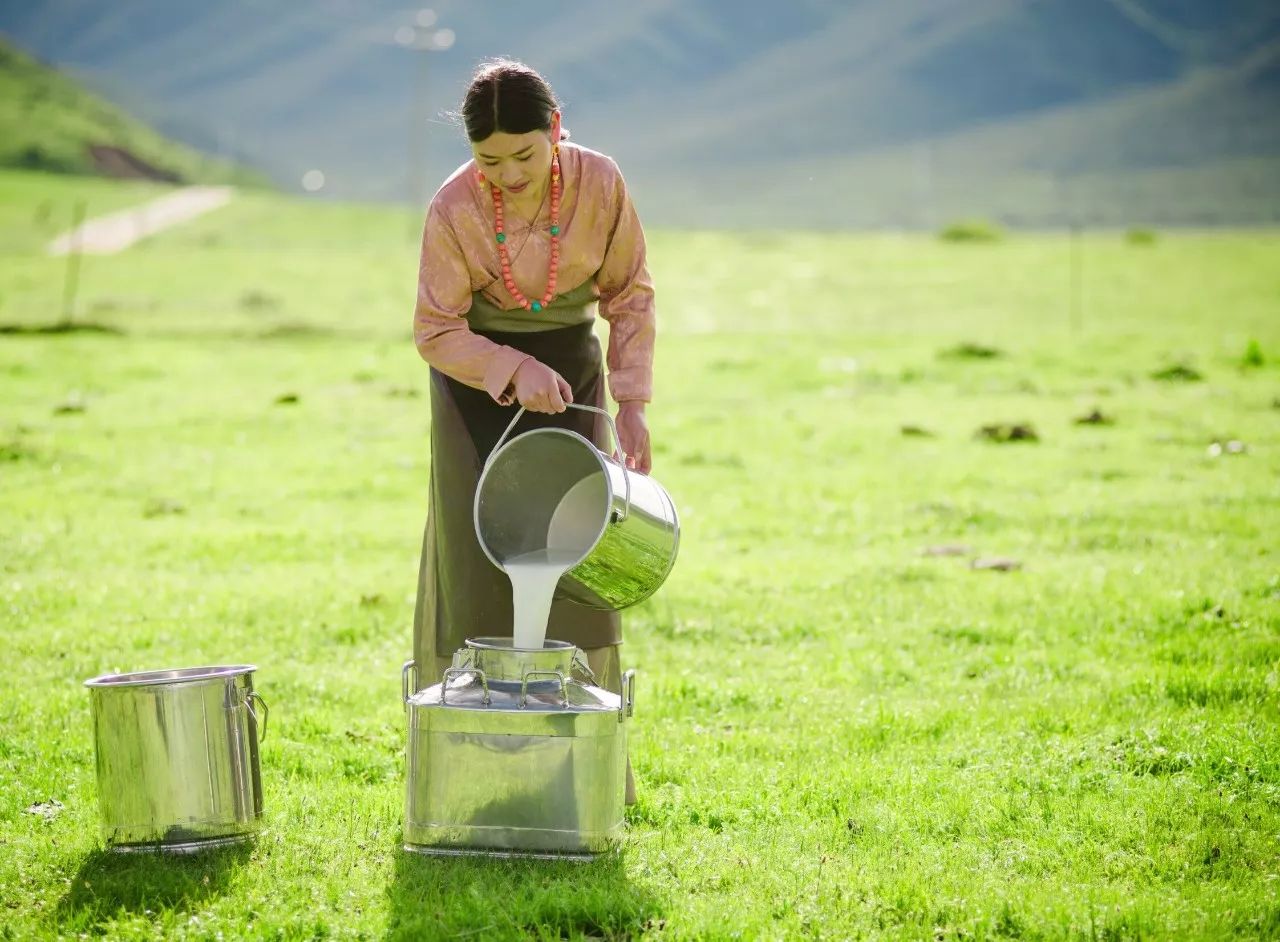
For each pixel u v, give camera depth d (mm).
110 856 5387
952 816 5914
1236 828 5719
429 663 5707
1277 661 8289
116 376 25344
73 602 10273
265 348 30375
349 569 11719
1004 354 28484
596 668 5684
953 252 57281
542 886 5035
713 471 17094
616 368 5738
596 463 5492
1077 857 5461
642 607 10211
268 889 5094
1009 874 5297
